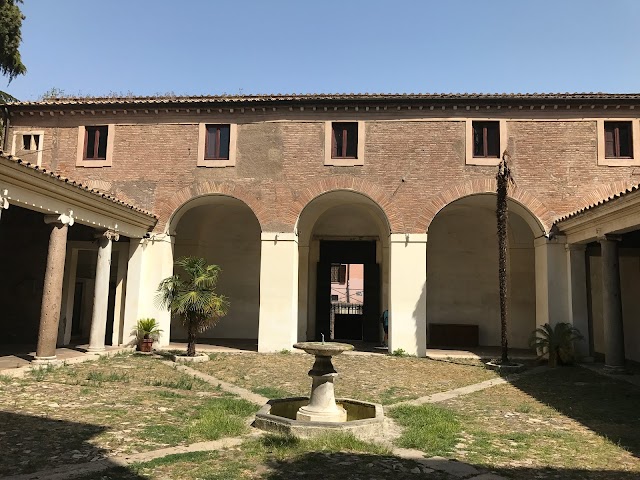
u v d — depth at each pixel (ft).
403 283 53.57
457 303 66.49
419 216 54.29
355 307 81.76
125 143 58.39
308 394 33.40
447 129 55.26
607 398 33.65
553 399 33.42
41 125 59.72
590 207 44.19
